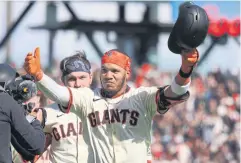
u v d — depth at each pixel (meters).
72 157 15.59
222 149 33.56
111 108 13.84
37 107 13.88
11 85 13.05
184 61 12.56
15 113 12.66
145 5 38.19
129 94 13.91
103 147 13.80
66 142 15.64
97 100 13.88
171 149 33.25
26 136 12.69
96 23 38.03
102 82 13.88
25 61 12.88
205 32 12.30
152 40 38.94
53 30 38.59
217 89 35.44
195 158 33.38
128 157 13.75
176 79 12.89
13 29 39.66
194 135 33.72
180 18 12.29
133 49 39.09
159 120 33.81
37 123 13.07
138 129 13.78
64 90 13.57
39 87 13.18
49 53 39.88
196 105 34.44
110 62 13.81
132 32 38.28
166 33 38.56
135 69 38.12
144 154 13.84
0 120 12.59
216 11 36.19
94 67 37.44
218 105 34.53
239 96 35.59
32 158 12.92
